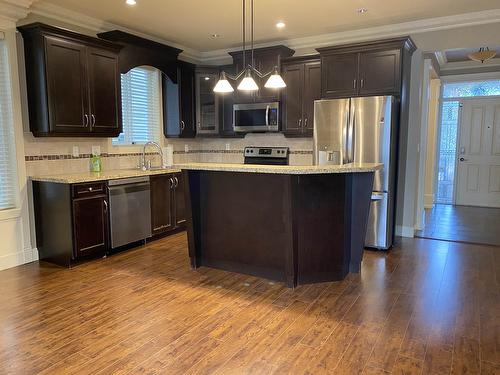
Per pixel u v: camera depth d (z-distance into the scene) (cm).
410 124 470
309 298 299
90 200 382
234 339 238
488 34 417
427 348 227
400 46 412
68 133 385
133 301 295
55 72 368
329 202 325
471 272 355
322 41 502
